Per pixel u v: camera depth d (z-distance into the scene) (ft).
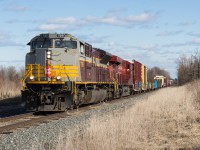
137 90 179.11
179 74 350.23
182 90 147.54
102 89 101.09
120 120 50.42
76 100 74.64
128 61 158.51
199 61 247.09
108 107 84.48
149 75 285.64
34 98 70.74
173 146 36.19
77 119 59.57
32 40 74.74
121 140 38.58
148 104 77.66
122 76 138.31
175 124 51.29
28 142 38.83
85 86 81.30
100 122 48.60
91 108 81.35
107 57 107.24
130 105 91.56
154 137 41.37
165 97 100.17
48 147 36.42
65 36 74.23
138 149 35.22
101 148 34.24
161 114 64.18
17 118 61.67
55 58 72.69
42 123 54.08
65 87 70.90
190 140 38.75
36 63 71.00
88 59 84.89
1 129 46.68
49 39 73.97
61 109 71.20
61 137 39.17
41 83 70.13
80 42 77.36
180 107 76.48
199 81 173.68
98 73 96.32
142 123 52.65
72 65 72.95
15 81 176.35
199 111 64.95
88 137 39.47
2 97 128.98
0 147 35.55
